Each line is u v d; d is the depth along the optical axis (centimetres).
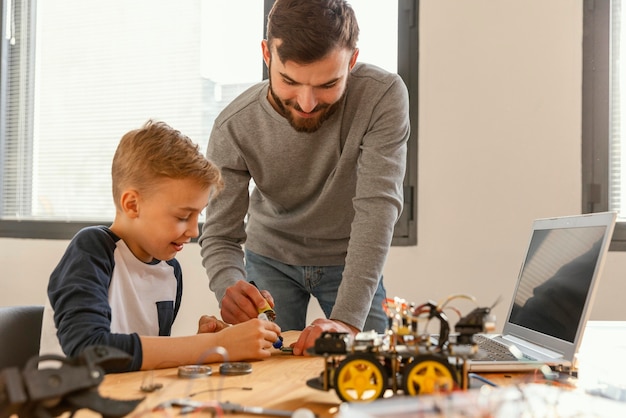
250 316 136
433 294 254
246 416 73
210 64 301
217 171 131
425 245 256
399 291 258
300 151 171
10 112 328
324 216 179
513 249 248
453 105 255
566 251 118
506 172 250
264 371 104
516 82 250
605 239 103
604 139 246
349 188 173
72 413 61
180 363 106
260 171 177
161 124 131
